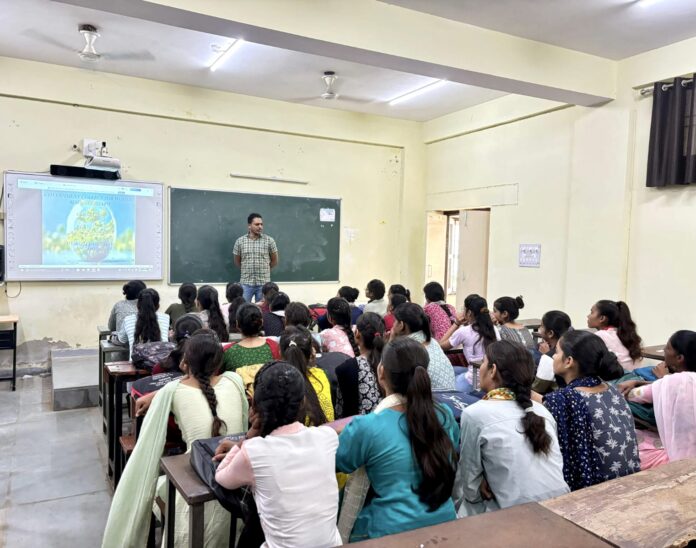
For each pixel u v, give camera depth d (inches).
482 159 240.7
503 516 48.3
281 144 243.4
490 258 237.5
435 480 55.3
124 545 70.9
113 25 157.9
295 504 50.4
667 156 165.2
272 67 193.5
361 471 59.7
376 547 42.8
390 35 142.2
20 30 162.7
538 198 213.3
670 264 168.1
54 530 95.1
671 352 92.1
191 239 226.8
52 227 200.7
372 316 93.7
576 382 70.9
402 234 273.4
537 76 166.1
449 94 222.8
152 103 211.8
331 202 258.4
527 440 60.1
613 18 148.2
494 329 132.3
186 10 115.6
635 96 176.6
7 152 192.4
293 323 117.6
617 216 180.7
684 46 161.5
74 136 202.2
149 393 89.9
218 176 230.5
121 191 211.6
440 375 98.4
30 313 200.5
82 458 126.8
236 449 54.7
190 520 56.0
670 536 45.1
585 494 53.4
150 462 72.3
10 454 128.3
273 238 244.8
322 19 132.7
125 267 214.5
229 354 96.4
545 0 138.7
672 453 80.8
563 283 203.6
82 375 176.1
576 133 194.9
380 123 262.8
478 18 150.0
